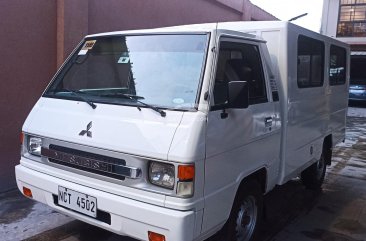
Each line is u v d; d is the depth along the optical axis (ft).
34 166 11.51
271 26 13.85
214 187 9.85
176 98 10.02
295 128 14.69
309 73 16.25
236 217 11.39
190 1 28.58
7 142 17.17
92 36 13.14
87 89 12.00
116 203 9.49
